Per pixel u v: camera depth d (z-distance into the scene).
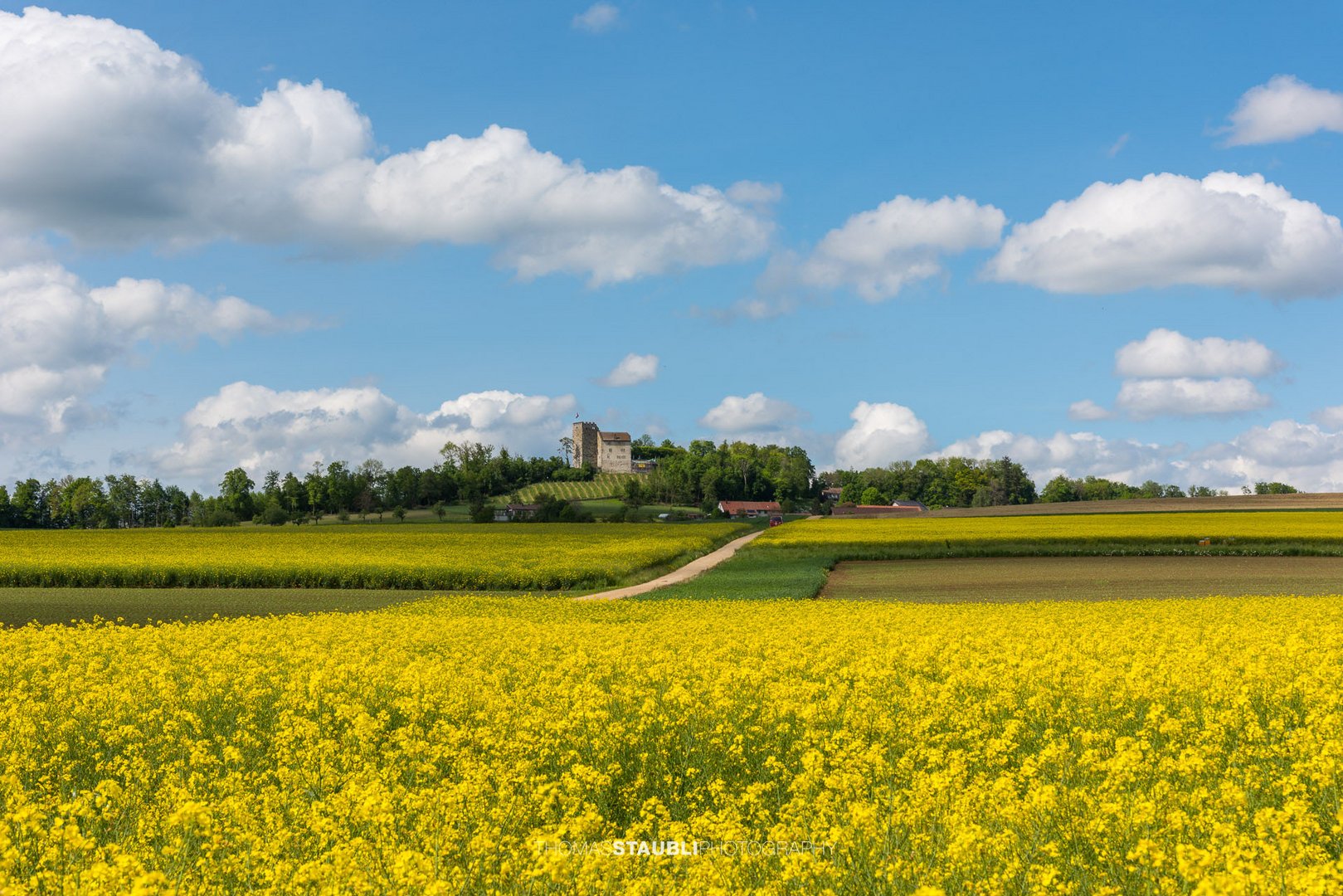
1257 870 6.22
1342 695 11.99
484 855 7.89
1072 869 7.42
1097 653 17.66
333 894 7.04
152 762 11.45
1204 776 9.63
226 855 7.98
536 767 11.09
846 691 13.42
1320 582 44.25
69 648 19.95
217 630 23.41
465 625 24.00
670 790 10.20
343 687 14.75
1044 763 10.02
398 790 9.05
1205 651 15.93
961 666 16.25
